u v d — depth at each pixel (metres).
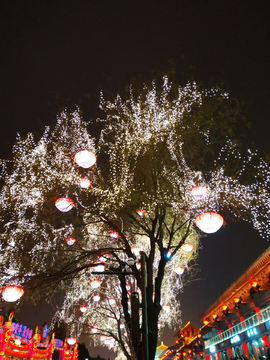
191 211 9.95
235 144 10.09
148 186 10.39
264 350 15.82
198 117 10.04
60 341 18.12
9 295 8.02
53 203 10.85
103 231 12.99
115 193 10.48
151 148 10.33
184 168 10.28
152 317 8.92
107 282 16.33
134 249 10.97
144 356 7.15
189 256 14.67
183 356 41.03
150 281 9.52
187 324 39.56
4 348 12.08
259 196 9.63
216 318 24.52
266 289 15.51
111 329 16.62
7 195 10.95
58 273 9.61
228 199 9.85
